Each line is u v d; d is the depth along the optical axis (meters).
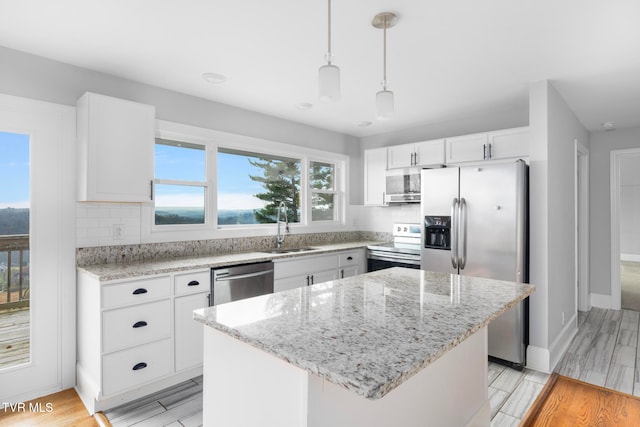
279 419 1.14
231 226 3.69
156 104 3.01
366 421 1.25
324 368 0.88
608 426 2.15
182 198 3.30
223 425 1.37
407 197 4.22
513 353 2.85
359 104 3.52
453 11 1.89
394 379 0.83
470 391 1.92
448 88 3.06
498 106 3.55
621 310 4.47
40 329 2.46
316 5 1.85
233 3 1.84
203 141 3.42
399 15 1.93
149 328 2.40
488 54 2.40
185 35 2.17
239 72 2.73
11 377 2.36
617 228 4.45
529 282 2.92
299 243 4.18
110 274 2.24
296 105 3.54
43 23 2.04
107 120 2.48
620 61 2.50
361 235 5.07
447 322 1.24
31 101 2.41
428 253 3.38
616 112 3.67
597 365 2.94
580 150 4.07
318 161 4.58
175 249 3.11
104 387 2.21
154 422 2.15
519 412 2.27
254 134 3.76
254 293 3.02
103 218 2.72
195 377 2.67
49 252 2.50
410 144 4.22
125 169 2.55
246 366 1.26
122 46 2.31
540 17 1.95
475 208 3.05
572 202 3.61
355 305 1.46
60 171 2.53
